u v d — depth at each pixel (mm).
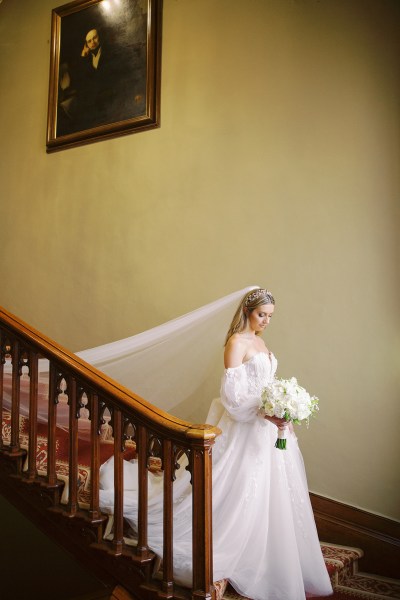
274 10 4309
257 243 4184
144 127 4918
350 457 3670
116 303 4949
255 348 3031
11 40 6086
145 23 5004
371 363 3635
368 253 3699
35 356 3041
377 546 3496
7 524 3320
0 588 3311
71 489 2822
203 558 2398
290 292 3994
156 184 4816
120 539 2668
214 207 4445
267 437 2865
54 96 5602
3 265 5832
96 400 2809
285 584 2680
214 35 4621
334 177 3887
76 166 5410
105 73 5258
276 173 4152
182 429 2480
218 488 2787
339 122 3902
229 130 4438
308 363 3869
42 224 5590
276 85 4230
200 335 3789
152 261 4758
